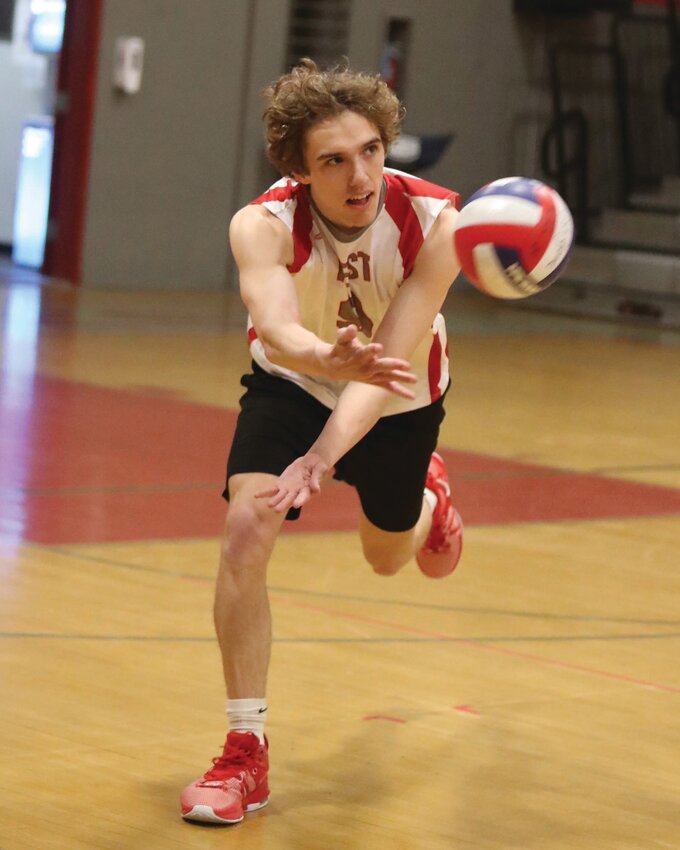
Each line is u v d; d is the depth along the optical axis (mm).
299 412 6219
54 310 24391
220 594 5910
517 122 34031
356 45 30578
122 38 27562
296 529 11133
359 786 6164
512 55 33625
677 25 33938
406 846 5555
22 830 5445
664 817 6008
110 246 28250
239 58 29250
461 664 8008
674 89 32594
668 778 6469
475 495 12922
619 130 34031
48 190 28844
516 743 6793
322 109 5578
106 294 27375
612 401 19453
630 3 33031
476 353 23688
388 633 8516
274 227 5875
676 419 18297
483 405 18266
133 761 6258
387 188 5992
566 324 29469
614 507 12812
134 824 5598
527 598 9594
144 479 12453
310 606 8992
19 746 6332
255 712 5891
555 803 6086
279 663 7777
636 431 17141
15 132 30547
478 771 6406
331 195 5703
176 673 7512
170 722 6781
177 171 28812
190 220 29219
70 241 27953
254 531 5875
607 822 5914
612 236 32875
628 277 31516
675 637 8883
